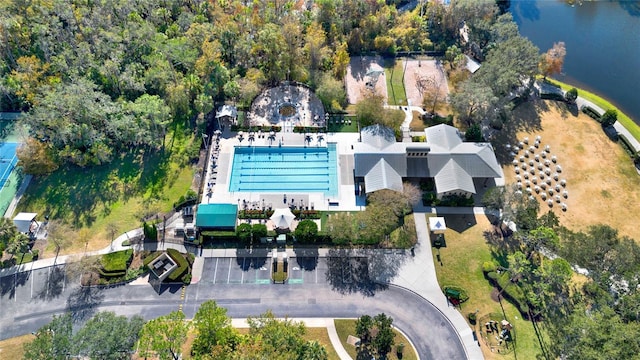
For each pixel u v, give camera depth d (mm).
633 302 68562
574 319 68688
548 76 127688
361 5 132500
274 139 107562
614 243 77812
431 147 100562
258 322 73000
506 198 87500
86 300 81062
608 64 134000
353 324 78062
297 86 120812
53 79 108250
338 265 86250
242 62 124312
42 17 118625
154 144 105125
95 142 99188
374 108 106125
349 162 103125
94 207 94875
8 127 110062
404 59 131750
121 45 117500
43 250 87625
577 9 158250
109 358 64938
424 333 76938
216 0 137625
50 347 63969
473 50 133625
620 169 103062
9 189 97812
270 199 96625
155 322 66438
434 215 94000
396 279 84250
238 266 86000
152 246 88312
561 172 102250
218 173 100938
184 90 110000
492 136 109875
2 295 81438
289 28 116438
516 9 158500
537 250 87625
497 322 77875
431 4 138750
